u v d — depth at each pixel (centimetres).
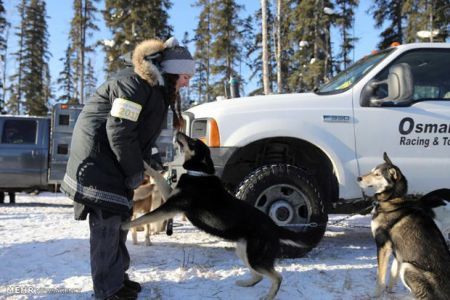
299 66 2805
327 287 393
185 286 384
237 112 476
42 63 3816
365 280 414
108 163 328
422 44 510
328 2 2588
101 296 336
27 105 3694
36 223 673
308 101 489
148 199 527
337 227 697
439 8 2212
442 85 516
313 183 475
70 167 331
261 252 364
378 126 486
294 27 2773
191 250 500
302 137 473
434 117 489
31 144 1039
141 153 338
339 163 477
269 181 468
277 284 363
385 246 380
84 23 2992
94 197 322
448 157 491
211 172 396
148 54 331
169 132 970
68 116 1027
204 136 495
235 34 3195
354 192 480
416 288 343
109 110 331
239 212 376
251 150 515
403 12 2341
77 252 469
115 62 2561
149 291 371
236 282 391
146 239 526
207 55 3547
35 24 3784
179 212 384
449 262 342
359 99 493
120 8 2577
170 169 521
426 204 421
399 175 392
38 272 407
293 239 383
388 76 454
